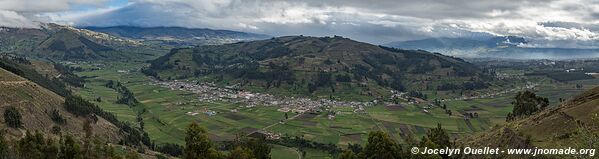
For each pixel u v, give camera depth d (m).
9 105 166.38
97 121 199.75
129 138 193.38
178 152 186.62
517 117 164.12
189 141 88.62
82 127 186.75
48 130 167.50
